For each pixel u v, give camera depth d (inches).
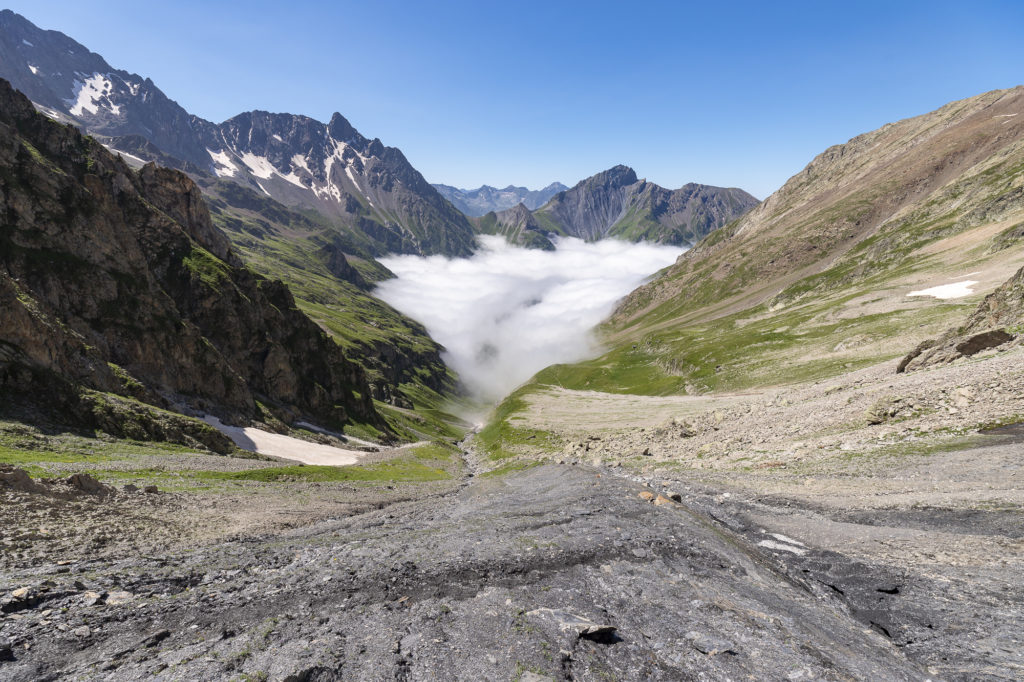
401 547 900.6
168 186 5123.0
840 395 2046.0
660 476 1590.8
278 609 644.7
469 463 4382.4
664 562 770.8
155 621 604.4
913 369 2087.8
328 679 481.4
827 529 896.3
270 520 1211.2
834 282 7844.5
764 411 2386.8
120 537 913.5
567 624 581.9
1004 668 456.1
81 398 2246.6
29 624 567.5
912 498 939.3
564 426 4202.8
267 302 5511.8
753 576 725.3
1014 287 2042.3
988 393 1350.9
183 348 3705.7
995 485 903.7
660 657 521.3
